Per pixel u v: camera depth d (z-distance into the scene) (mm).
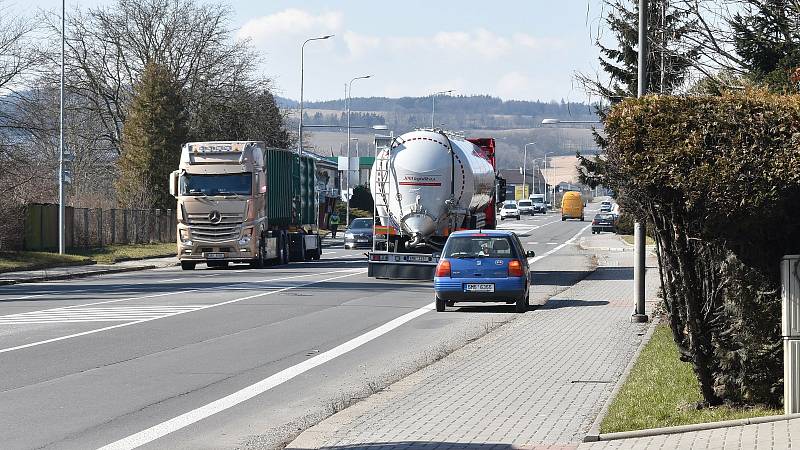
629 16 58750
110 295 93875
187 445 32844
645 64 58500
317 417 37562
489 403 38875
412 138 103938
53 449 32094
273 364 51219
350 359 53125
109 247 177875
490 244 77375
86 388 43781
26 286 108062
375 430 33938
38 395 41969
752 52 56031
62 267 137875
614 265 141125
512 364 49656
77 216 169000
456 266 77000
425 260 102562
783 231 33438
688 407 35969
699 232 33656
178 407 39562
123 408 39250
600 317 71312
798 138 32000
